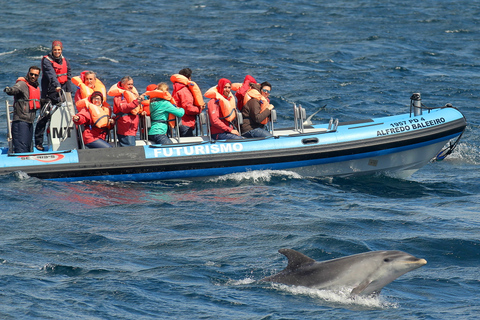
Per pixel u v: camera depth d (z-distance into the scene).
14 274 27.22
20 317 23.31
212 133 46.59
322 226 35.12
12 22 118.12
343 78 84.00
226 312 24.30
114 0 152.62
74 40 103.44
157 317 23.80
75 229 33.75
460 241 32.88
